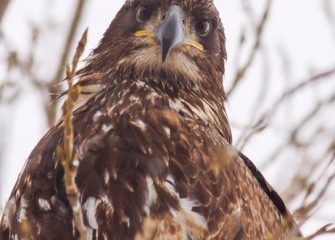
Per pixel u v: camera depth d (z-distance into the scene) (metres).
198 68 13.93
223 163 12.02
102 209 11.77
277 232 12.12
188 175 12.02
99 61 13.97
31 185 12.22
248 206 12.30
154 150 12.14
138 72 13.58
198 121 12.93
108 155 12.02
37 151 12.46
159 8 13.77
